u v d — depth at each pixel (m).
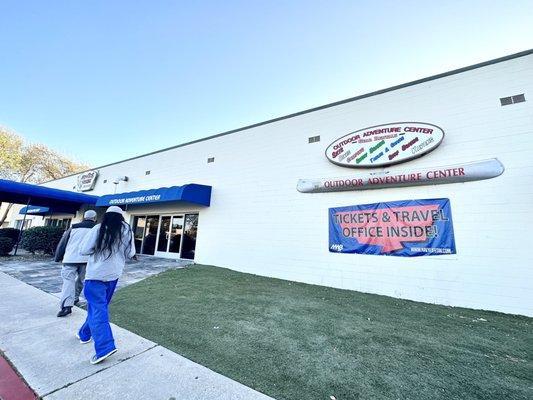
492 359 3.27
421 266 6.34
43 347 3.16
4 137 23.42
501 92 6.33
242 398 2.30
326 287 7.23
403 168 7.04
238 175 10.14
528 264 5.40
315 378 2.66
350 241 7.34
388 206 6.98
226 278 7.70
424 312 5.29
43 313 4.38
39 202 14.35
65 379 2.51
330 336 3.77
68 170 30.22
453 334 4.10
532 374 2.93
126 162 14.89
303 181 8.45
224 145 10.90
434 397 2.43
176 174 12.29
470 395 2.49
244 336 3.65
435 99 7.05
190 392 2.36
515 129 6.02
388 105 7.66
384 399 2.37
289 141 9.16
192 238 11.19
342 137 7.96
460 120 6.63
